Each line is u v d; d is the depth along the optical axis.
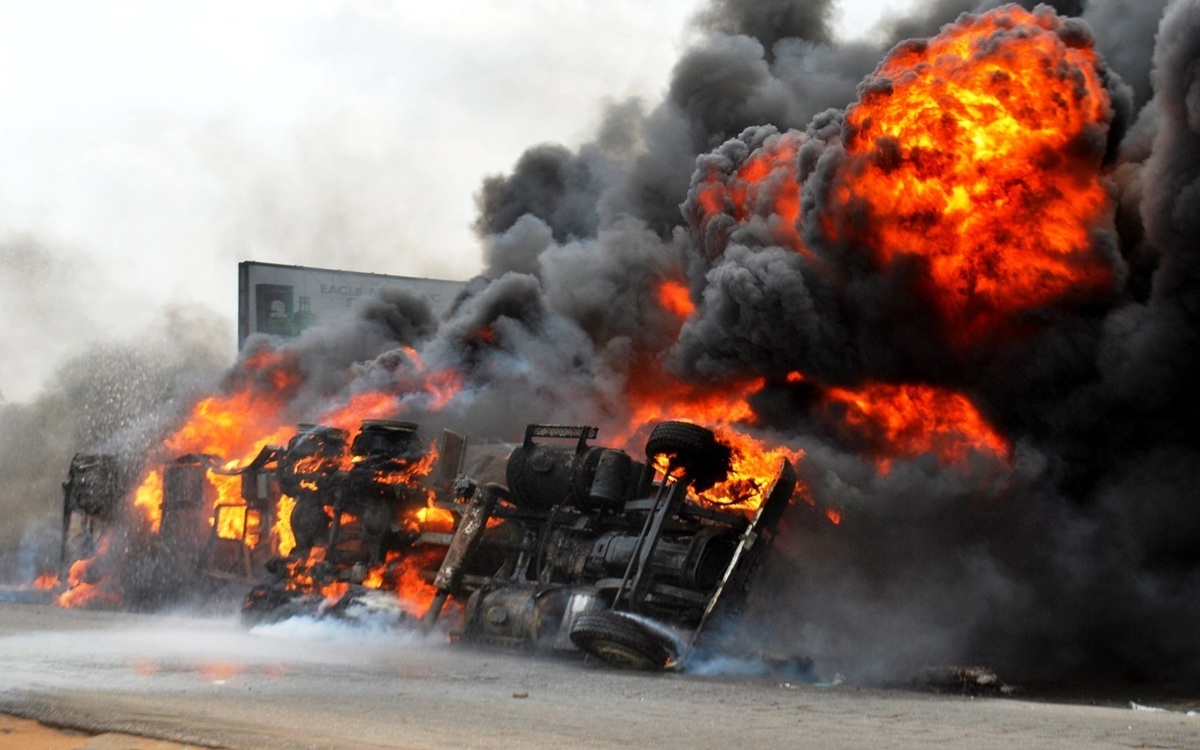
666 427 13.67
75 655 11.89
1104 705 10.77
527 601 13.95
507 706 8.47
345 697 8.71
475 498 15.59
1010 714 8.93
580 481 14.78
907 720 8.34
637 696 9.58
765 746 6.71
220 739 6.50
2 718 7.45
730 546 13.50
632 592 13.23
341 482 16.73
